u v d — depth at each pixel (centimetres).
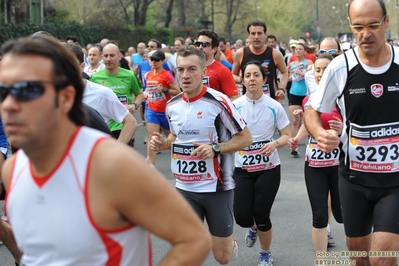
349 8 456
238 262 688
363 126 464
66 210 235
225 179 566
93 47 1223
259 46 1065
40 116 228
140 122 2041
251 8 7931
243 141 559
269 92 1078
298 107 1457
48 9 4638
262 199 651
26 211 243
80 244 235
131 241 245
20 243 250
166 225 239
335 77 468
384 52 453
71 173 235
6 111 227
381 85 454
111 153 234
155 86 1152
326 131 452
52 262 240
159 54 1158
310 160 645
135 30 4972
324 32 10125
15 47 232
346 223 488
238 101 679
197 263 245
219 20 8012
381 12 443
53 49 236
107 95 616
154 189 235
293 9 9200
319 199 629
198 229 246
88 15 4894
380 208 461
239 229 816
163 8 6228
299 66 1427
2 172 263
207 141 565
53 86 231
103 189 233
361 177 471
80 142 239
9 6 3597
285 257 698
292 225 820
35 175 242
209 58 848
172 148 577
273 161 657
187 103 568
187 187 571
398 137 459
